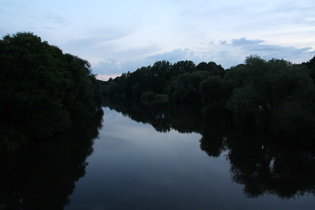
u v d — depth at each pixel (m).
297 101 23.22
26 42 22.69
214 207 12.02
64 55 37.66
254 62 28.61
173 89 74.75
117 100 104.06
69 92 35.41
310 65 45.62
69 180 15.43
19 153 21.03
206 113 42.34
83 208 11.88
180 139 27.20
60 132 29.86
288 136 23.56
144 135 29.64
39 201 12.76
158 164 18.44
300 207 12.17
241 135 27.69
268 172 16.81
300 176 16.09
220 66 90.88
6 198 13.15
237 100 27.94
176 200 12.66
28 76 22.03
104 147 23.52
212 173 16.64
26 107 20.83
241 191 13.84
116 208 11.81
